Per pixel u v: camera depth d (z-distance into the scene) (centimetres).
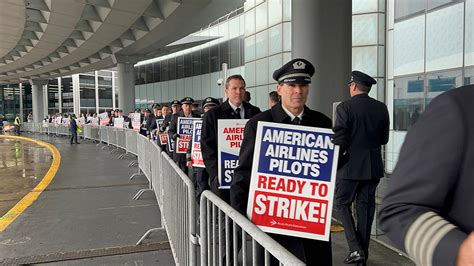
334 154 233
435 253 93
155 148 656
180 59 3128
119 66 2658
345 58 593
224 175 372
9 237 530
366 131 374
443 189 99
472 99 100
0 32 1912
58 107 5531
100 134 2189
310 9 585
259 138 231
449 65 1028
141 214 638
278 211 230
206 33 2791
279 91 266
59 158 1511
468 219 98
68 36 2014
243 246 198
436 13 1068
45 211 669
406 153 107
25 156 1617
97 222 596
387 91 1508
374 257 408
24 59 2844
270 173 231
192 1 1427
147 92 3612
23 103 5784
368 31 1559
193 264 294
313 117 273
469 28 962
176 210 373
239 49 2428
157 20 1733
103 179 988
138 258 449
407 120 1191
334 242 457
